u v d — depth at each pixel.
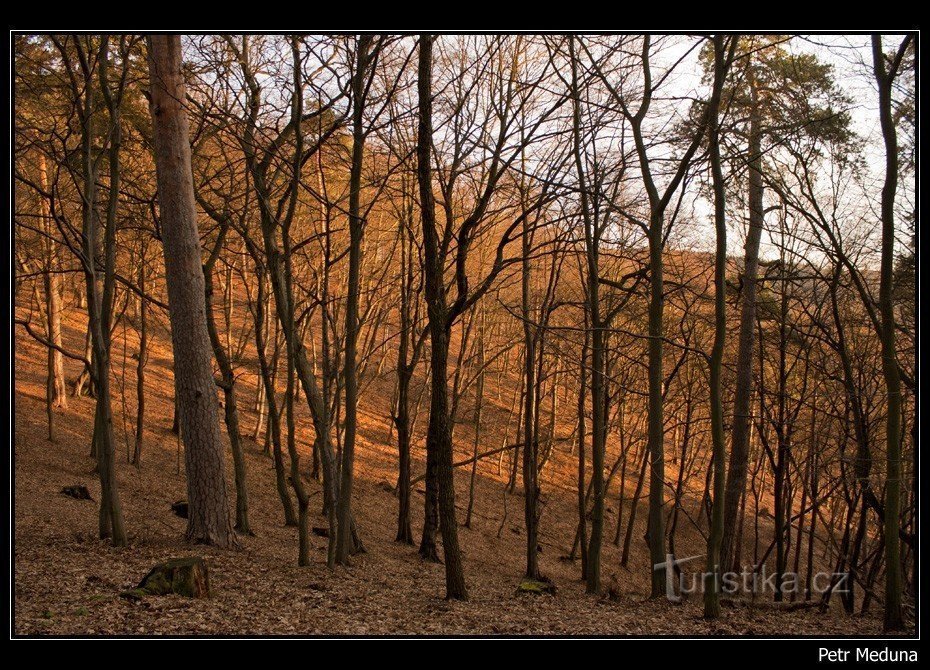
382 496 26.55
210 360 13.20
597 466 14.83
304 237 24.80
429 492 18.56
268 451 26.81
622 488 27.44
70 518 14.82
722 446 10.29
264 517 20.19
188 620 7.82
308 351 34.81
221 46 13.12
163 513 17.05
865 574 18.45
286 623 8.16
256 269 13.70
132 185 15.96
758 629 9.91
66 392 26.70
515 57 15.71
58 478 18.56
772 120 14.14
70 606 7.93
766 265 15.62
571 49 12.57
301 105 11.59
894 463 9.60
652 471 12.30
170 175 12.70
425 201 10.23
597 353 14.72
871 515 21.69
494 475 33.31
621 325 20.66
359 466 28.77
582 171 13.87
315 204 21.62
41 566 9.80
